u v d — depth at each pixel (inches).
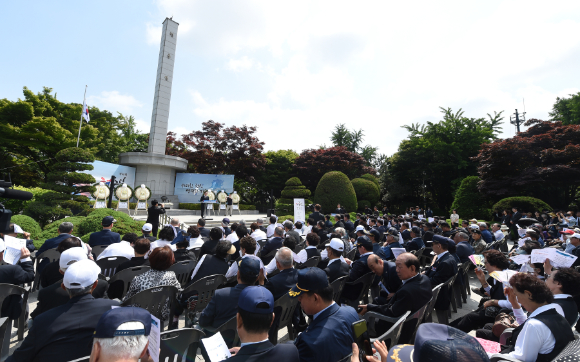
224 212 895.7
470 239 376.5
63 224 199.8
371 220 495.8
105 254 181.3
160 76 872.9
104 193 652.7
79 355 79.9
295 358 67.9
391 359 63.4
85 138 919.7
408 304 126.1
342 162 1155.9
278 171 1201.4
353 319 88.0
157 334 59.4
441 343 43.9
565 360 69.4
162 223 599.5
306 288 87.9
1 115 757.3
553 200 919.0
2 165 796.6
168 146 1114.1
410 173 1296.8
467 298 248.5
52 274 140.1
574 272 107.5
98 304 87.1
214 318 112.7
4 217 135.7
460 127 1221.1
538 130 950.4
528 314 134.8
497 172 891.4
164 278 127.6
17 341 147.6
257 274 116.3
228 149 1102.4
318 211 496.4
